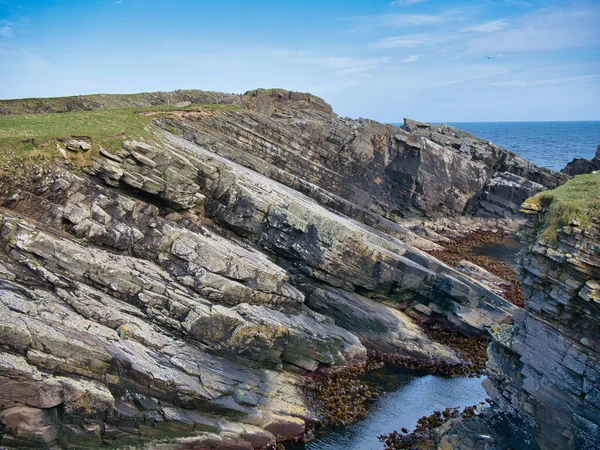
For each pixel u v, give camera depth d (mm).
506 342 21047
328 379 30125
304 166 59406
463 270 47906
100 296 23812
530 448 20016
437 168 66312
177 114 53031
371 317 35000
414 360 33656
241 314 26812
